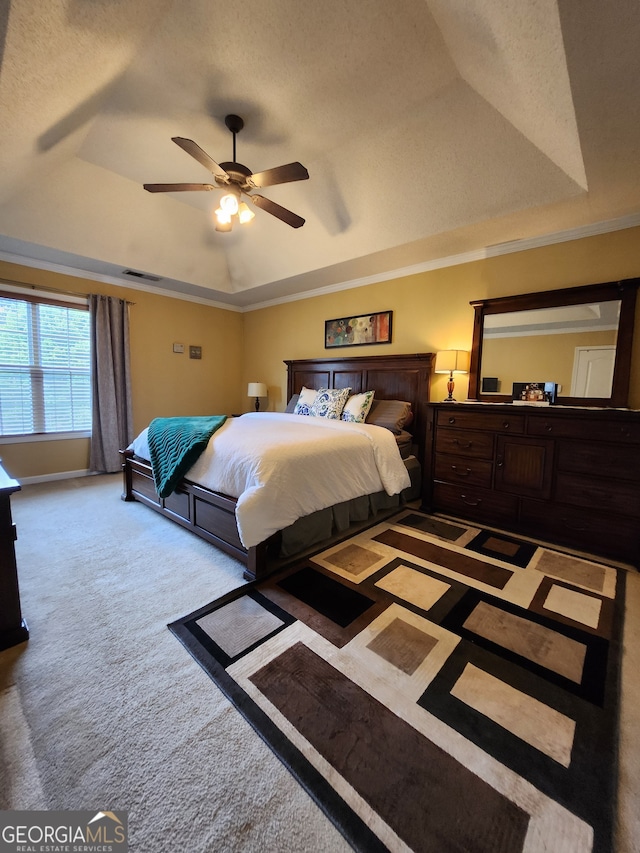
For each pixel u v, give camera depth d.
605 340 2.74
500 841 0.90
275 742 1.14
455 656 1.52
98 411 4.30
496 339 3.27
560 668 1.47
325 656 1.51
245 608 1.83
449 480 3.14
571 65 1.27
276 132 2.54
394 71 2.02
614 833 0.92
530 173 2.35
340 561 2.34
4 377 3.74
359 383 4.33
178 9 1.67
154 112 2.37
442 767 1.07
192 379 5.36
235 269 4.70
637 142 1.74
